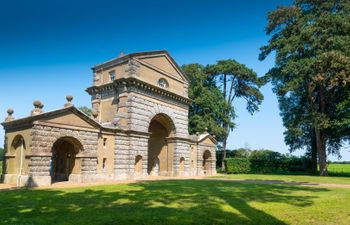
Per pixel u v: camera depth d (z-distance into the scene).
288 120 47.44
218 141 59.34
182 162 41.88
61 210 12.38
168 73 40.28
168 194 17.94
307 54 41.25
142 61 36.22
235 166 54.81
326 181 31.00
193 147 44.94
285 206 13.44
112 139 31.31
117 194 17.89
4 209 12.67
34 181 22.88
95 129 28.59
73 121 26.34
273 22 45.31
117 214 11.41
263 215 11.27
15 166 25.73
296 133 44.69
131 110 33.41
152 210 12.30
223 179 34.50
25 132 24.22
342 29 38.22
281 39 42.72
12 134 25.92
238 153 64.12
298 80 39.44
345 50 36.12
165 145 41.66
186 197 16.55
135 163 33.94
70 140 27.12
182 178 36.53
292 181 31.03
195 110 57.56
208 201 14.95
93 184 25.20
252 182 28.84
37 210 12.40
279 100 51.59
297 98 49.28
